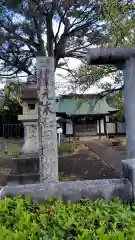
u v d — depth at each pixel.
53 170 3.38
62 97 5.99
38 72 3.41
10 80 5.70
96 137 17.02
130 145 2.27
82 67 5.44
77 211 1.75
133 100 2.24
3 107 15.53
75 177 5.47
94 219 1.59
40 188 2.03
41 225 1.53
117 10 3.55
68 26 4.62
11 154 9.02
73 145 10.91
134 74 2.23
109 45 4.46
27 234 1.34
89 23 4.60
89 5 4.17
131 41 3.96
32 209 1.82
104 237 1.26
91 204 1.87
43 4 3.87
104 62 2.29
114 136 17.39
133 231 1.37
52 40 4.50
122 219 1.57
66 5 4.10
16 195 1.99
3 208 1.73
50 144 3.41
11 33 4.49
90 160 7.75
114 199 1.95
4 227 1.42
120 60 2.26
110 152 9.55
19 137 16.41
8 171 6.19
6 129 16.75
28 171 6.14
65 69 5.59
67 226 1.47
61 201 1.92
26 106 9.19
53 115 3.43
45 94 3.41
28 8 4.07
